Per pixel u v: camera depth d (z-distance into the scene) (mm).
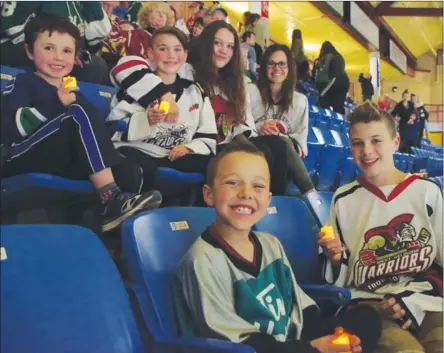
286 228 1773
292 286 1413
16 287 912
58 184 1775
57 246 1013
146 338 1171
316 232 1858
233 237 1339
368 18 13703
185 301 1247
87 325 991
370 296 1629
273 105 2990
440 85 17422
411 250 1660
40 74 2035
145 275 1213
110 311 1041
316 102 7535
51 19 2053
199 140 2385
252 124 2680
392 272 1658
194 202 2389
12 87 1954
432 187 1691
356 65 15766
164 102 2182
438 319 1531
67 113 1786
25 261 945
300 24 12461
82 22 2744
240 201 1319
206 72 2580
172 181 2236
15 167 1829
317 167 4246
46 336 925
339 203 1804
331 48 7301
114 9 4418
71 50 2074
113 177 1886
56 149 1789
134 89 2273
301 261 1779
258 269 1341
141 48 3385
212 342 1056
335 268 1711
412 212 1691
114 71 2326
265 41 7582
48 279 965
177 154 2270
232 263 1298
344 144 5371
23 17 2410
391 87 17438
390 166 1759
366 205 1753
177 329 1234
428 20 15656
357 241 1738
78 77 2652
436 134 16797
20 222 2049
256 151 1382
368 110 1768
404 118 9289
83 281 1021
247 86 3027
